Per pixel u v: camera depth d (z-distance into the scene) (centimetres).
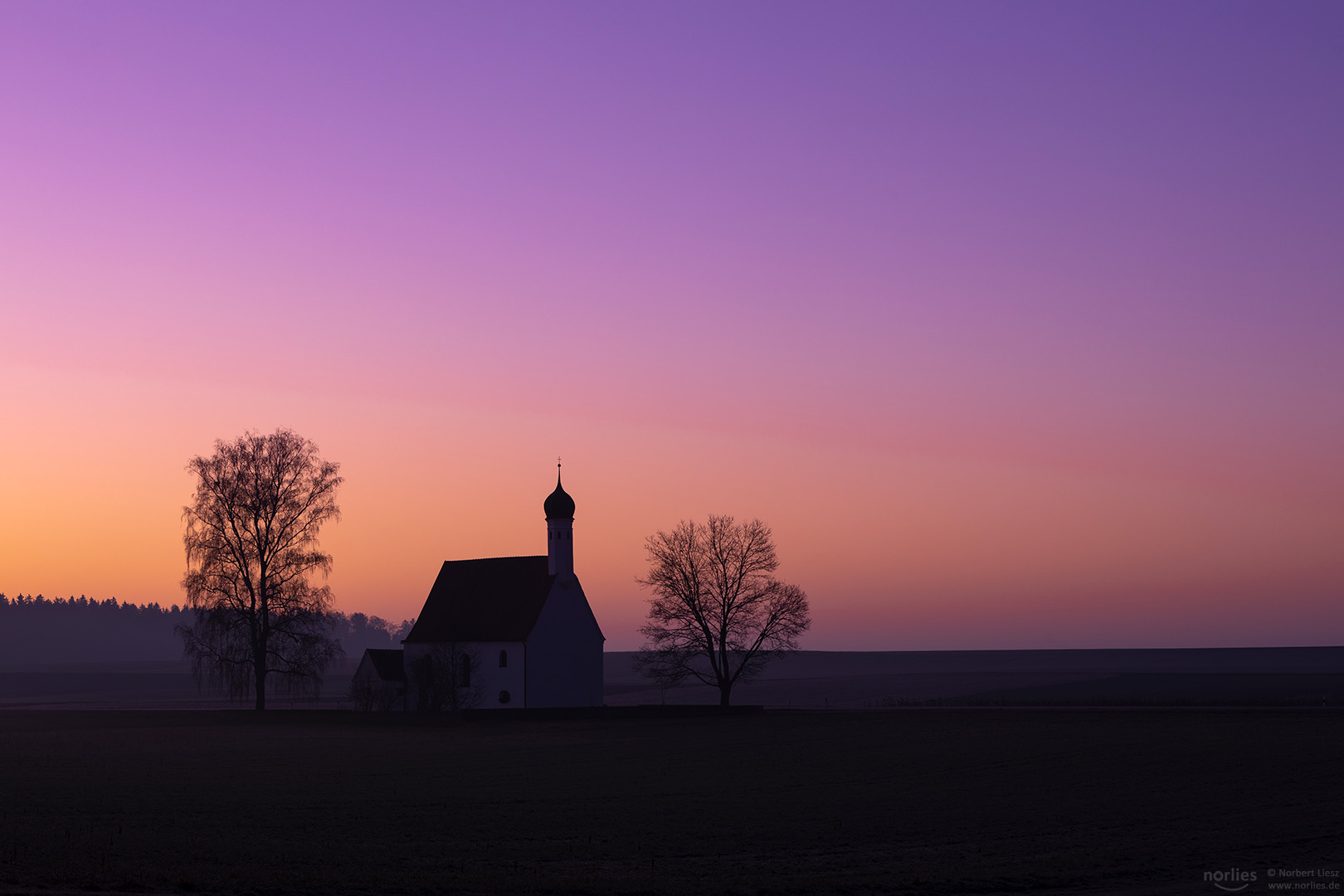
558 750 6631
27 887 2669
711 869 3222
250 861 3138
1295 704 9825
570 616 10231
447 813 4162
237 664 8638
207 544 8506
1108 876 3094
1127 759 5688
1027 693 16600
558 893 2839
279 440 8819
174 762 5825
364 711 9138
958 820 4047
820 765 5772
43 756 6097
